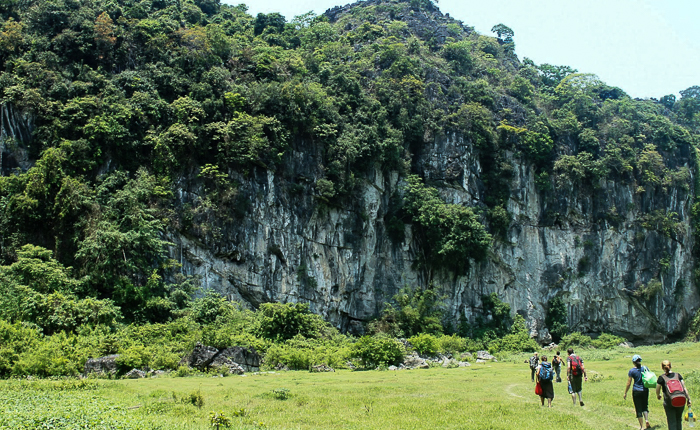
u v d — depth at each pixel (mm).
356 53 66625
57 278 35656
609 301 67750
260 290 45938
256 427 15125
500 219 60812
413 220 55906
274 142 47906
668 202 72375
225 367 29531
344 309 51344
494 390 23453
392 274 55312
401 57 63250
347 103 56406
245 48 55656
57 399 17969
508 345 54719
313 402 19828
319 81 57281
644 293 67938
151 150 44625
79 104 43375
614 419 16594
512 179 63531
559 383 24875
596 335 67438
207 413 17281
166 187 43469
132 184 42500
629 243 68938
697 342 63781
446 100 63719
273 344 35312
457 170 59625
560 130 69500
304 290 48438
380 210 55312
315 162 50438
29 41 46719
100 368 27641
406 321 50781
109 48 48375
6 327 28250
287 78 54281
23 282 34844
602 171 67500
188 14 59781
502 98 68250
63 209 39594
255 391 22406
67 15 48688
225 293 44562
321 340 38844
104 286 38188
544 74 90062
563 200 66562
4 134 41906
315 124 50531
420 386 24625
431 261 56406
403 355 36125
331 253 50938
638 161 71438
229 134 45812
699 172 77125
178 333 34625
